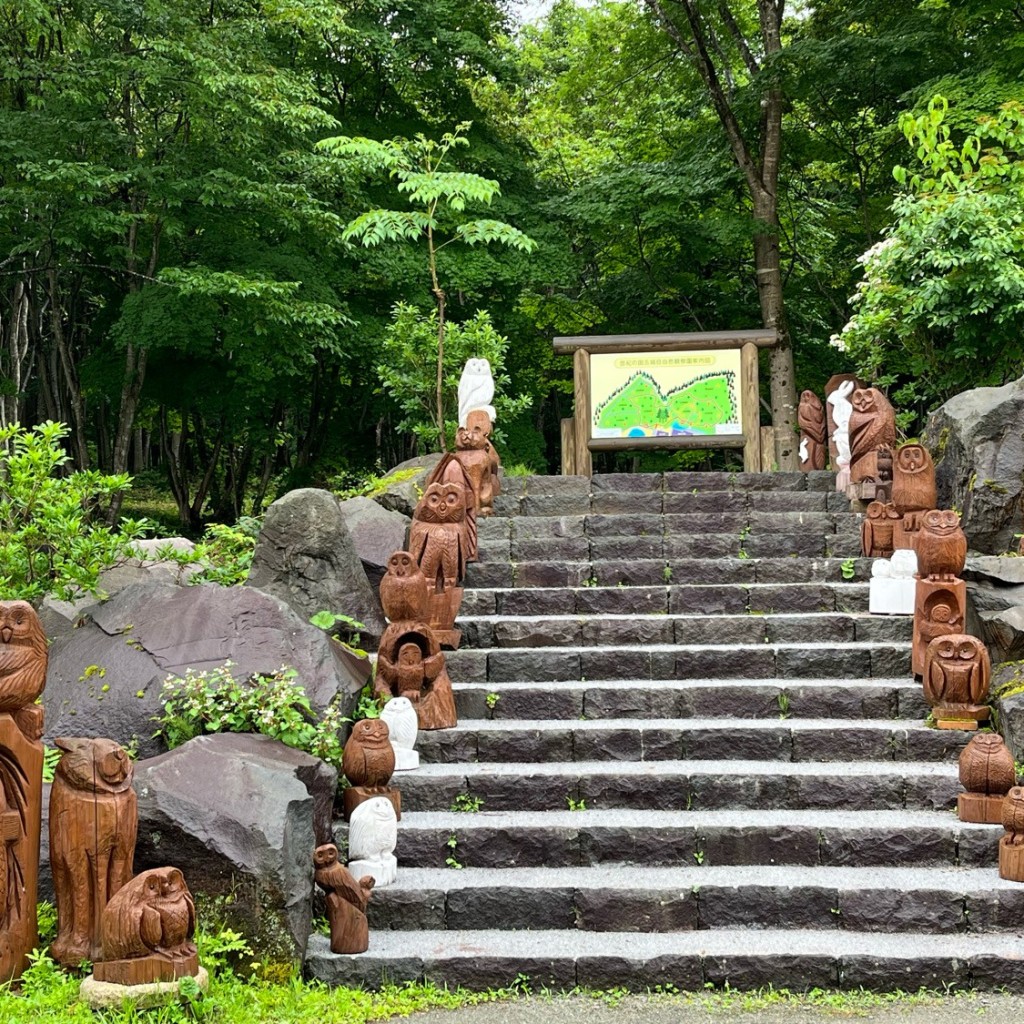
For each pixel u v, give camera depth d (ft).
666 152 65.16
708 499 29.25
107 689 18.17
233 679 18.06
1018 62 42.16
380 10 52.65
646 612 24.94
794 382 56.24
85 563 21.88
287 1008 14.02
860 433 27.96
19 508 22.18
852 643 23.04
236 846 14.85
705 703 21.21
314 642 19.45
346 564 23.68
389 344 38.52
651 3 56.13
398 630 20.61
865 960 15.08
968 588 22.67
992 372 30.86
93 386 50.90
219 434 62.08
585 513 29.43
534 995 15.01
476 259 50.03
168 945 13.53
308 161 43.78
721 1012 14.39
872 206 55.98
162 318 42.16
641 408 34.71
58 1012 13.01
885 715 20.98
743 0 60.44
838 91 52.80
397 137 51.24
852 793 18.60
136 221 44.83
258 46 44.37
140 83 42.45
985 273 29.04
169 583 21.26
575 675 22.52
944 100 31.96
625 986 15.11
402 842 17.61
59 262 47.39
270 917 14.79
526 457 56.54
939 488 27.09
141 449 75.92
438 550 23.16
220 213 44.78
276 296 42.42
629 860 17.53
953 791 18.53
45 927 14.69
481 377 31.19
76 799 14.08
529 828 17.65
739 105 54.75
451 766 19.76
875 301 31.73
